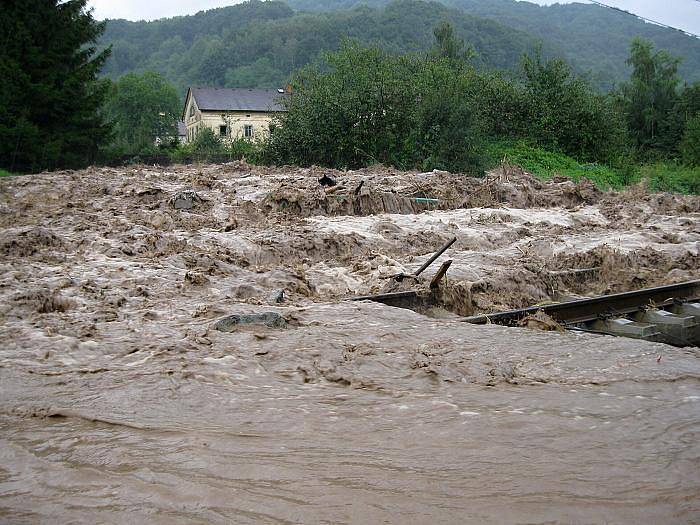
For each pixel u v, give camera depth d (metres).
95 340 7.64
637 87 57.97
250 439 5.17
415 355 7.53
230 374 6.68
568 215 21.02
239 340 7.79
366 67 33.44
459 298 11.34
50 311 8.88
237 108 64.38
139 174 23.05
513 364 7.34
